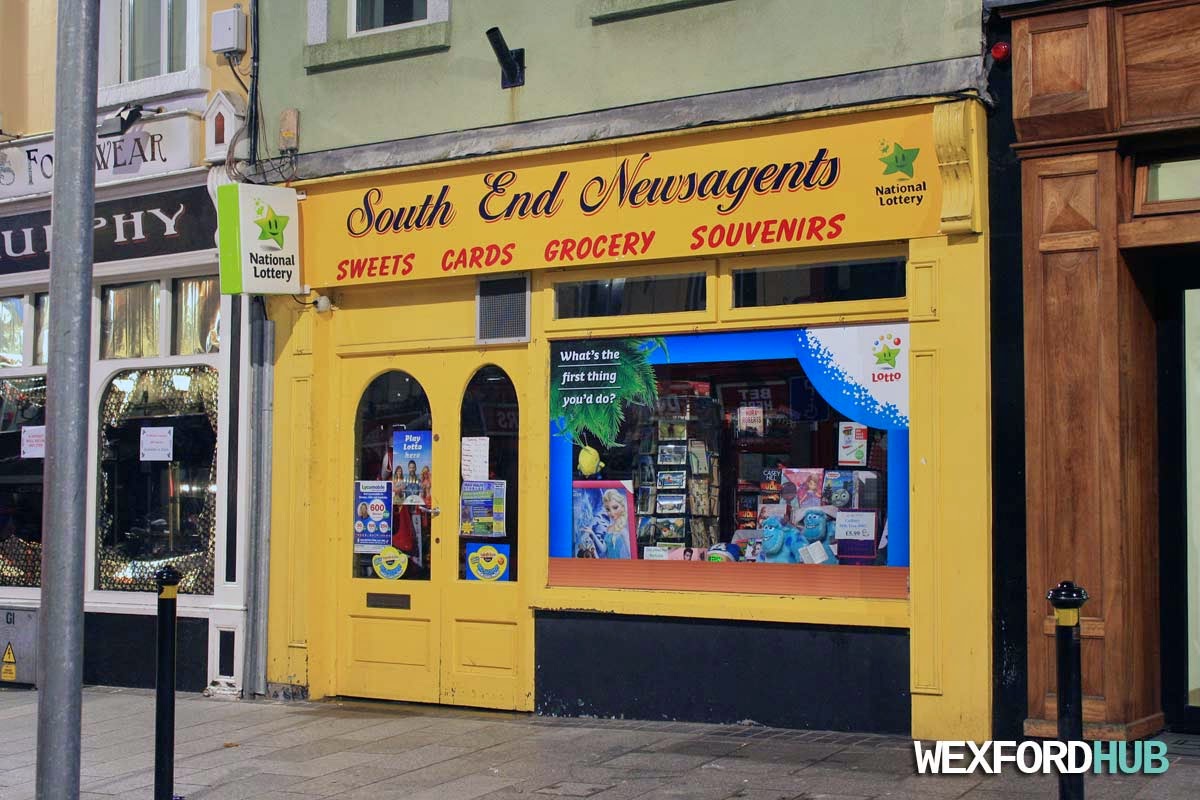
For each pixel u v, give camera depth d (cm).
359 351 1042
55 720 631
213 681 1067
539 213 941
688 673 884
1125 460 754
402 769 785
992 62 795
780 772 732
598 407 933
